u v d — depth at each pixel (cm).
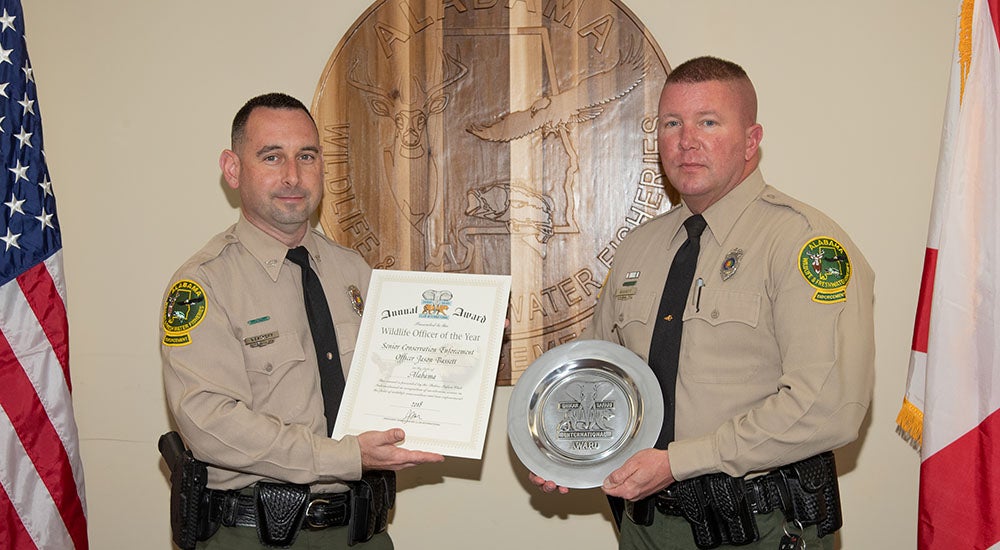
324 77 250
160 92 257
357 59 250
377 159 249
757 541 175
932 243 174
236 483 185
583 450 190
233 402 183
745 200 192
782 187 246
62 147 258
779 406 170
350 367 195
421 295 197
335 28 254
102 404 257
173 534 188
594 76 245
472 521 252
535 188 247
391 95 249
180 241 257
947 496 160
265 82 255
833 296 172
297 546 184
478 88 248
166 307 189
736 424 174
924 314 174
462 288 196
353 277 213
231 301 191
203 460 184
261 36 255
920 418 173
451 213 249
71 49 257
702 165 188
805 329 172
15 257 202
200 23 256
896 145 243
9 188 204
